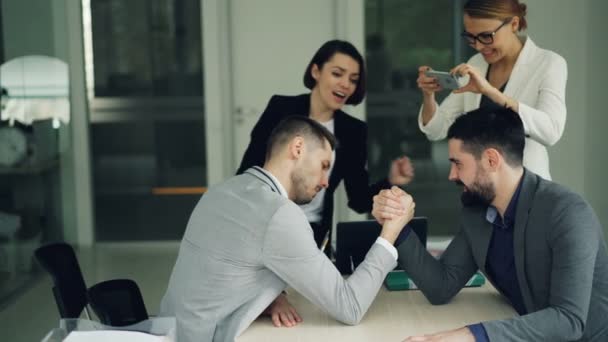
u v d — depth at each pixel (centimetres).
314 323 221
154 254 568
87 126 560
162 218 700
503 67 305
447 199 593
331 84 311
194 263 221
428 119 318
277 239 210
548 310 204
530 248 215
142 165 902
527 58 297
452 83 287
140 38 647
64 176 556
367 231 262
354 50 313
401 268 260
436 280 234
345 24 543
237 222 215
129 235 635
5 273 456
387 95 557
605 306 213
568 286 203
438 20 543
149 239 618
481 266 230
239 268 215
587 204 212
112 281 247
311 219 318
